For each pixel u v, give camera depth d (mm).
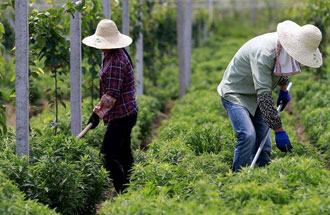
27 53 17312
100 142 22625
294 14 41156
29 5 21531
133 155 20688
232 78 18453
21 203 13930
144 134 29578
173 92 47250
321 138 22906
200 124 25344
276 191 13805
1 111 18016
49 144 18031
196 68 57781
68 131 22453
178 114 31062
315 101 32281
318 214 12625
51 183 16234
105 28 18219
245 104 18250
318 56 16969
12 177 15914
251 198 13422
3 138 19953
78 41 20844
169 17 55281
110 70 18078
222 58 63000
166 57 62188
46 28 21000
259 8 125375
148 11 47031
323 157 20953
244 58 18156
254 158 17688
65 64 22141
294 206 13023
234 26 116438
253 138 17656
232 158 19531
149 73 47219
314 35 16672
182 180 16156
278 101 19688
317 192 13742
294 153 18969
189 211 12766
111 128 18625
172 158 18438
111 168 18734
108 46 17984
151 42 46531
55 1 22172
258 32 104750
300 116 32844
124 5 31594
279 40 17016
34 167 16156
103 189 17688
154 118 34281
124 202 13828
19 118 17422
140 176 16500
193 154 19156
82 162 17188
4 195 13852
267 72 17141
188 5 48031
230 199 13820
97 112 18203
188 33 47969
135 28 36312
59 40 21547
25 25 17156
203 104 32500
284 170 15406
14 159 16438
